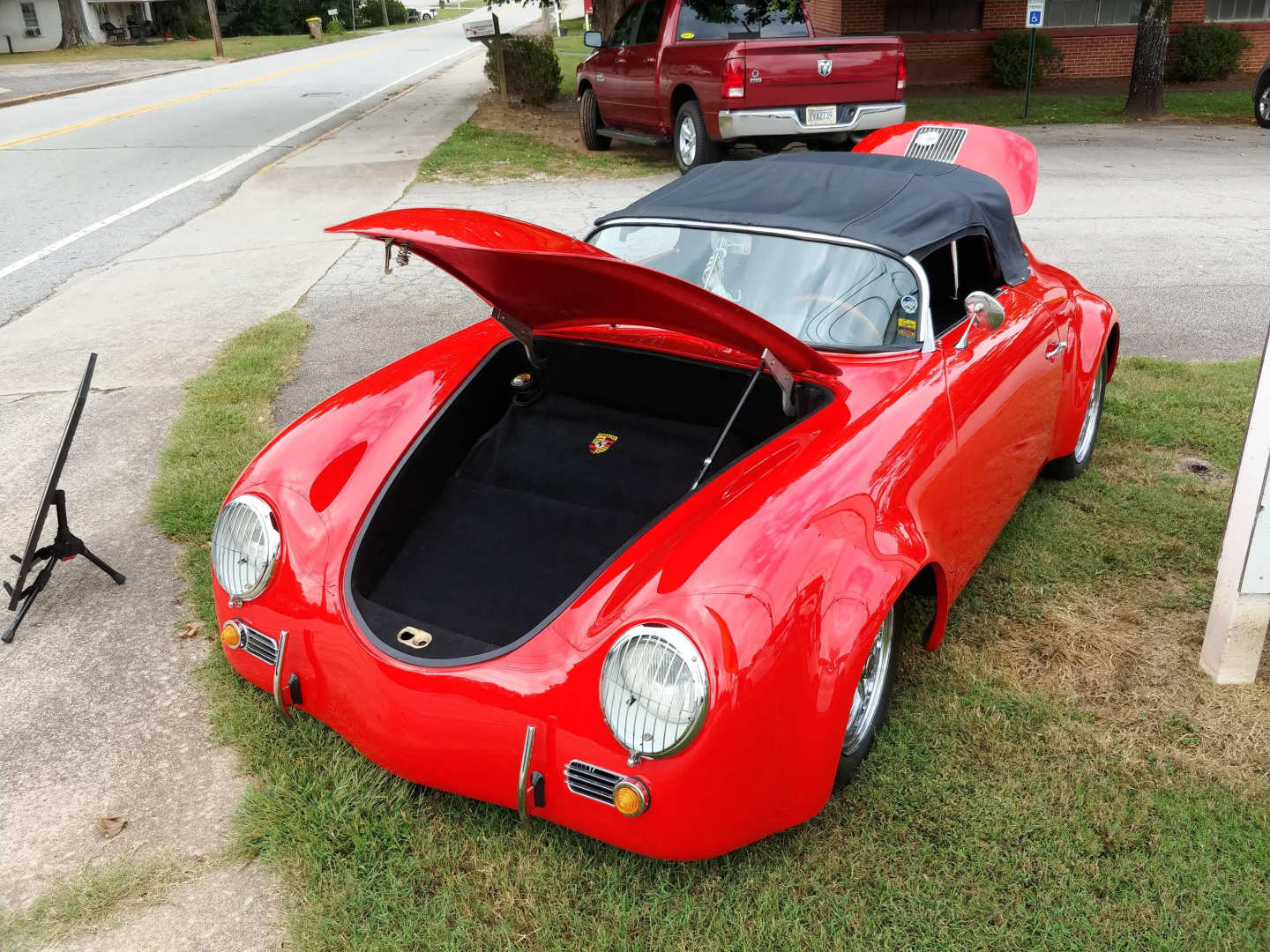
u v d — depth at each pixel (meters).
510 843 2.51
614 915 2.31
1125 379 5.66
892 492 2.55
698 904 2.34
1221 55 22.16
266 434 4.99
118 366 6.17
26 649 3.35
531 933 2.28
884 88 10.81
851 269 3.18
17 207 11.09
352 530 2.77
